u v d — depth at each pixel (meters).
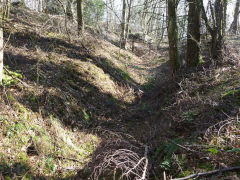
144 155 3.84
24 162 4.53
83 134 6.61
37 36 10.17
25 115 5.45
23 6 15.04
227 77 6.99
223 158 3.34
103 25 24.27
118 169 4.41
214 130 4.14
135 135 6.36
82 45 12.02
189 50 9.62
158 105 8.72
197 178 3.11
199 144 3.95
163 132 5.27
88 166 5.05
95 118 7.76
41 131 5.45
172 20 8.94
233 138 3.72
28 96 6.20
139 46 22.05
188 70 9.09
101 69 11.17
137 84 12.99
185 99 6.14
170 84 9.25
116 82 11.27
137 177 3.47
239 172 2.98
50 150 5.24
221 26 8.83
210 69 7.97
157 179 3.44
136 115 8.73
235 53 8.80
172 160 3.74
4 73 6.30
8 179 3.99
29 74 7.26
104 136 6.75
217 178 2.94
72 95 7.77
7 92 5.59
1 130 4.64
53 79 7.79
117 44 20.64
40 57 7.76
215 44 8.92
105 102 8.95
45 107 6.30
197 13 9.18
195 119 5.02
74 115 7.04
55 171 4.89
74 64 9.70
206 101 5.34
